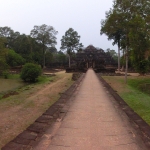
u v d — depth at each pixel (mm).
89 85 18891
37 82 33656
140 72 36656
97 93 14016
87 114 8195
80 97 12375
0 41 39906
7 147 4820
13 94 19781
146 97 15664
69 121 7168
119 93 17406
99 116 7902
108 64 69250
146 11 22766
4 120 9297
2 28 73875
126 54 24797
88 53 69250
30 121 8992
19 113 10797
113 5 23609
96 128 6430
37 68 35188
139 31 21641
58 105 9797
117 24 23281
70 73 47594
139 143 5227
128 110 8859
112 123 6980
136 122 6996
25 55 65250
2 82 34156
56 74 45562
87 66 64375
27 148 4836
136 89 21953
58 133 5930
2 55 38625
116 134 5883
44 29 67062
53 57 81625
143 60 35156
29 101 14469
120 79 30922
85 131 6133
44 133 5914
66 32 68438
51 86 24859
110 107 9547
